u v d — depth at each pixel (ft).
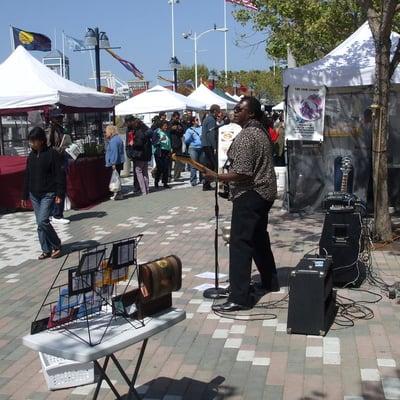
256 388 14.23
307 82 34.78
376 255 25.88
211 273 24.34
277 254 26.68
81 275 11.05
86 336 10.98
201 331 17.98
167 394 14.11
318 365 15.33
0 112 45.11
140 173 51.70
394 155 35.58
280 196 43.45
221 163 35.99
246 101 19.31
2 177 43.75
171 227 35.35
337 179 35.45
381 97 27.17
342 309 19.22
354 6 49.73
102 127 63.46
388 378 14.47
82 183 45.32
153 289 11.89
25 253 30.40
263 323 18.43
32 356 16.85
